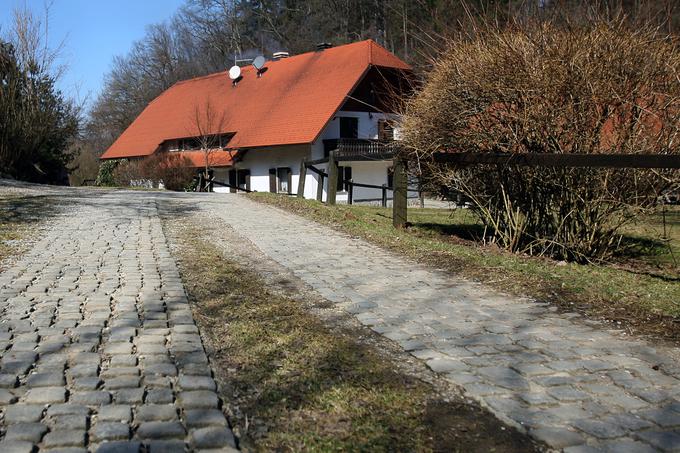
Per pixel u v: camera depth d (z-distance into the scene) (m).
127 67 66.56
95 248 8.07
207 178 34.00
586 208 7.62
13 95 21.28
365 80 34.34
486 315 5.17
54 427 3.00
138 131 45.56
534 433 3.10
